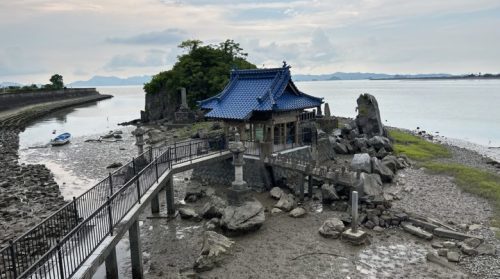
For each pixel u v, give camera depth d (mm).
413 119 93250
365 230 23438
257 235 23188
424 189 29938
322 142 39062
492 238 21500
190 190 30688
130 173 23391
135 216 18141
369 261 19875
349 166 34219
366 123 50156
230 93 36000
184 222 26000
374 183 26828
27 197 30906
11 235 22656
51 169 43594
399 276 18438
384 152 41281
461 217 24578
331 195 27266
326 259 20172
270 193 29766
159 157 24797
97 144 60281
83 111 128750
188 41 81562
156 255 21344
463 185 30406
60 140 60938
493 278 17844
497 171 38000
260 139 34531
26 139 68250
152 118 89438
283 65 35031
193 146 31844
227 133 34750
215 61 78938
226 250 20719
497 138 65812
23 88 144750
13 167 42719
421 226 23250
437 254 20141
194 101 77250
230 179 32406
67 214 18109
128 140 63594
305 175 28922
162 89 87625
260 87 35062
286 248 21484
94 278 19047
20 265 16656
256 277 18672
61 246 12688
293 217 25641
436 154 45281
